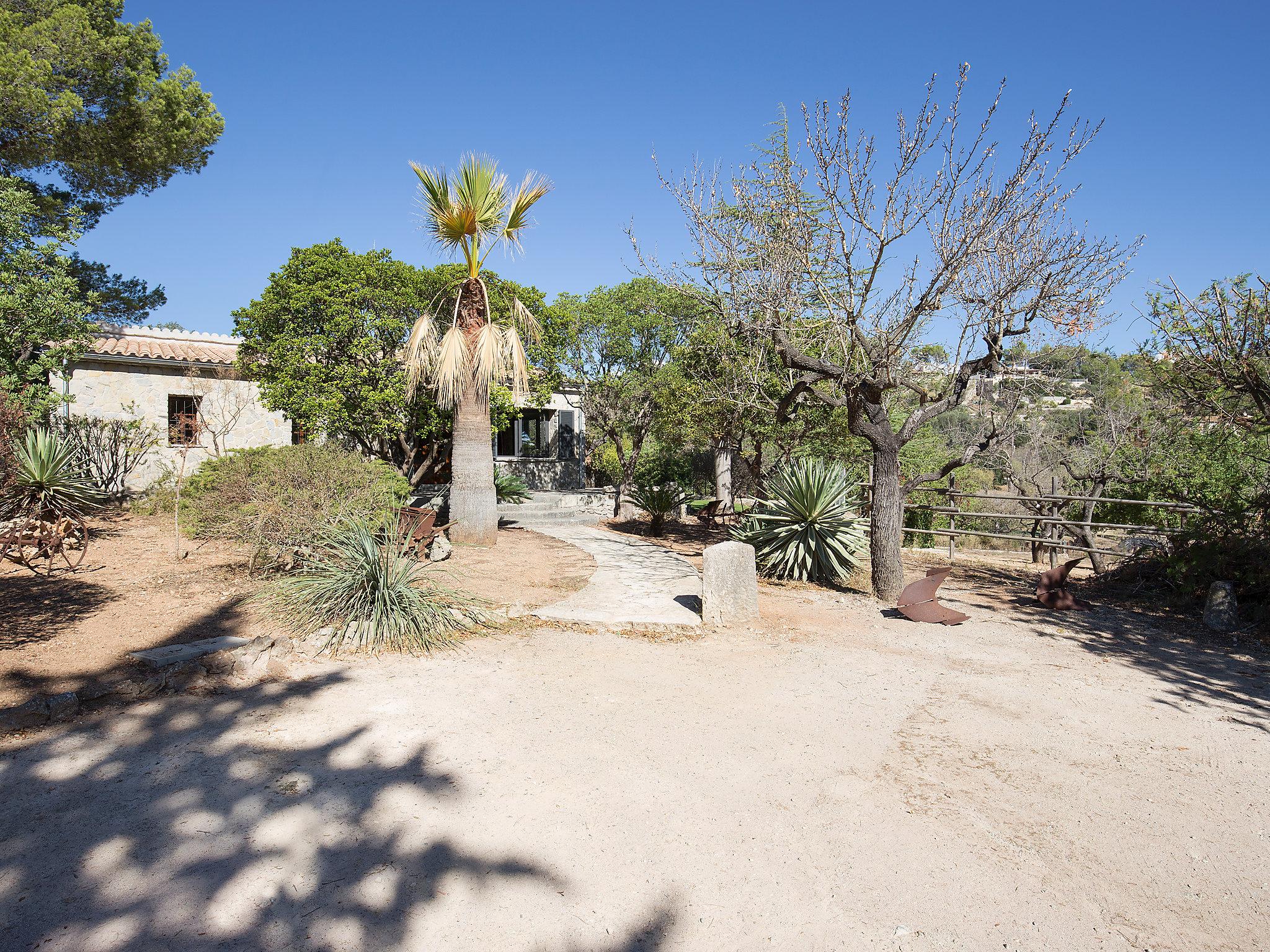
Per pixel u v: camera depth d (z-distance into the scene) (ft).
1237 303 27.53
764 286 29.71
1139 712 17.16
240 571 26.81
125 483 46.34
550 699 17.17
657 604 26.27
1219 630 24.79
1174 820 12.34
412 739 14.79
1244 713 17.21
